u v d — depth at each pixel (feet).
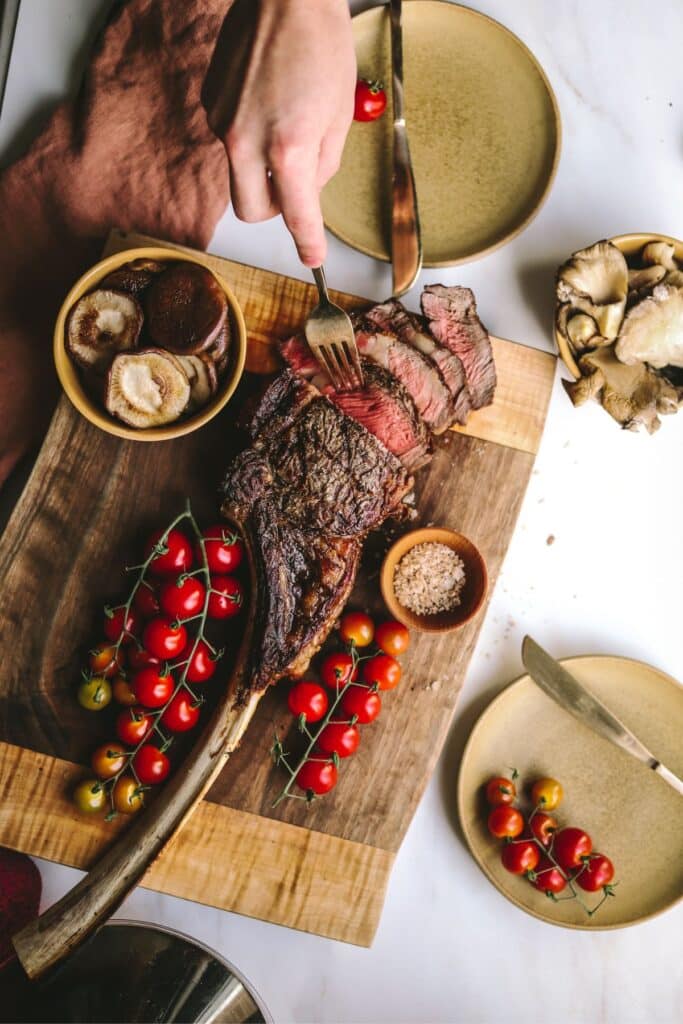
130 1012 3.15
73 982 3.20
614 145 3.68
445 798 3.61
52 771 3.46
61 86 3.61
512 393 3.53
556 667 3.51
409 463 3.44
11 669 3.47
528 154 3.61
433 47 3.62
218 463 3.51
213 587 3.42
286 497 3.32
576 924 3.47
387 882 3.49
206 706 3.48
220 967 3.26
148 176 3.56
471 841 3.52
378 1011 3.59
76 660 3.48
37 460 3.48
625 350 3.46
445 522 3.52
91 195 3.55
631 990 3.63
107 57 3.54
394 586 3.45
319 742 3.45
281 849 3.48
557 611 3.66
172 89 3.54
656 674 3.56
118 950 3.27
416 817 3.61
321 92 2.89
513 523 3.53
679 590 3.68
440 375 3.40
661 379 3.48
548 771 3.59
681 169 3.68
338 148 3.05
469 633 3.51
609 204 3.67
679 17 3.69
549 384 3.53
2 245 3.56
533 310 3.64
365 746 3.51
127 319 3.31
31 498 3.48
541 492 3.67
